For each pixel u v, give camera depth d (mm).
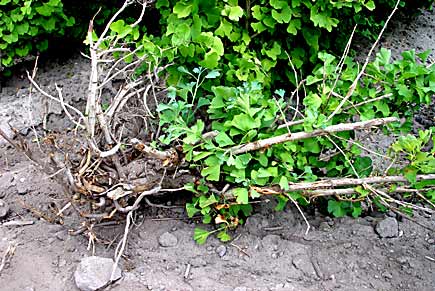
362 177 2760
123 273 2580
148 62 2844
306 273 2633
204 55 2809
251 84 2660
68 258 2654
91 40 2537
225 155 2547
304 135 2557
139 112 3061
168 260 2676
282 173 2676
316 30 3262
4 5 3785
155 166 2840
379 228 2848
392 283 2594
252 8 3025
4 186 3107
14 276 2555
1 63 3967
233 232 2846
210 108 2652
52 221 2816
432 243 2826
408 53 2840
